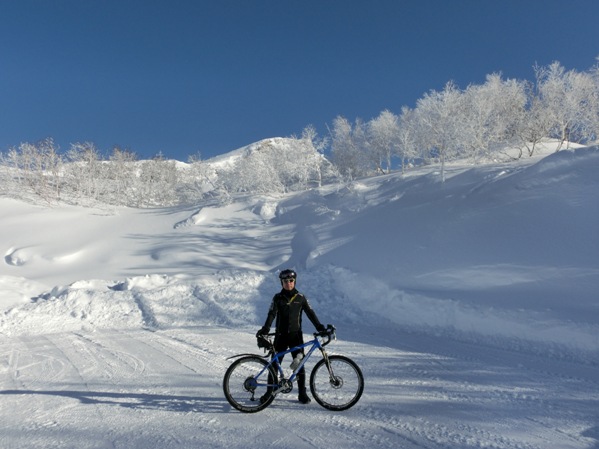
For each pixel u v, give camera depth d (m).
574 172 14.23
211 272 20.06
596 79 34.16
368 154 47.12
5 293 15.90
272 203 31.39
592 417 4.57
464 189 19.22
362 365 6.90
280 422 4.70
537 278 10.13
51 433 4.62
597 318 7.59
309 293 13.25
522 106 35.56
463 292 10.52
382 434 4.30
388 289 11.72
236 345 8.77
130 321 12.04
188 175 46.31
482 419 4.60
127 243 27.58
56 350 8.96
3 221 34.41
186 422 4.79
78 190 45.19
